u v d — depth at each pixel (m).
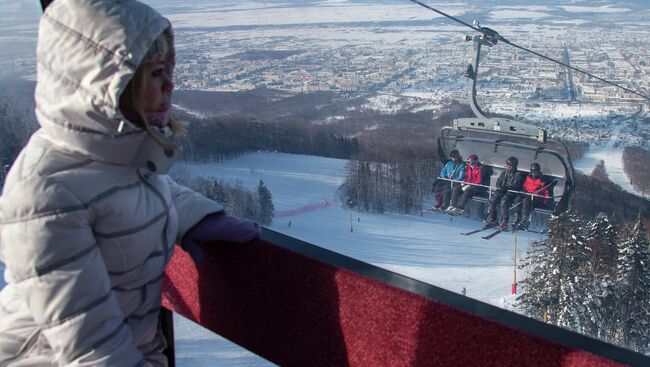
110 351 0.92
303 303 1.11
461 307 0.88
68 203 0.90
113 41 0.85
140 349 1.15
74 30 0.87
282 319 1.16
